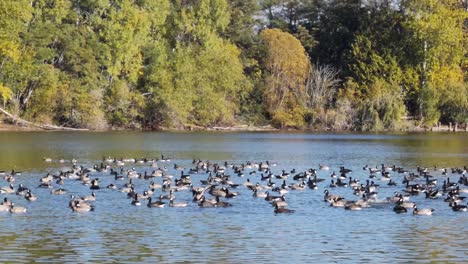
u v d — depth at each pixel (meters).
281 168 103.69
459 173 97.62
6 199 67.00
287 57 199.75
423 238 55.81
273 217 63.19
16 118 173.38
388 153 128.50
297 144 146.00
